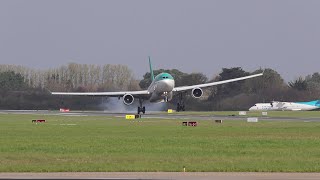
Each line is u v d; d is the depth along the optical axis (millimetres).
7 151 144250
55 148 151625
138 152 141875
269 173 106312
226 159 127250
